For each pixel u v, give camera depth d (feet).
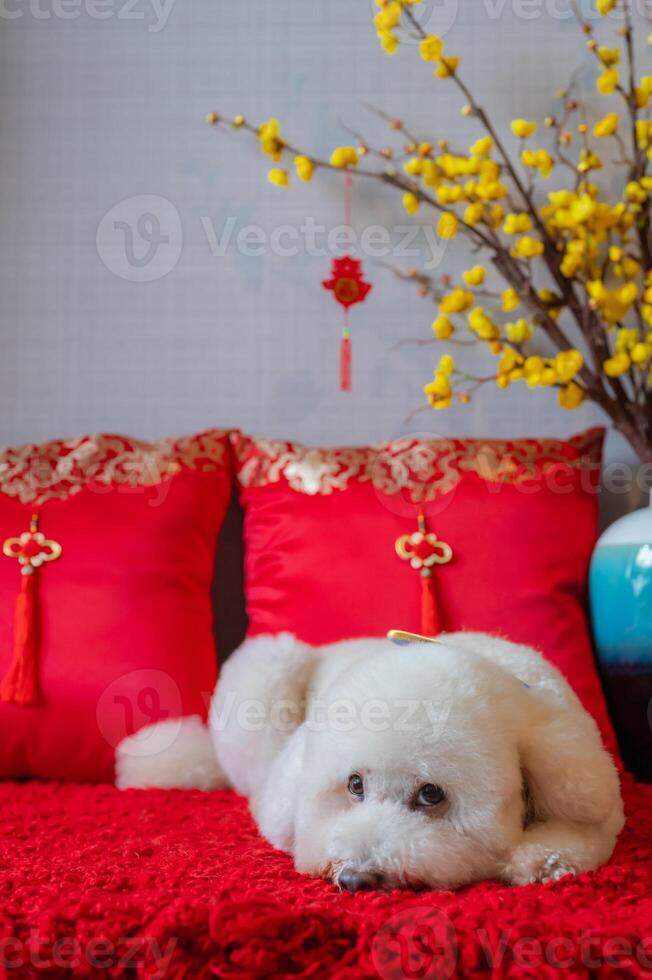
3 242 7.37
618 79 6.78
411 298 7.22
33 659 5.80
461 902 3.26
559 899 3.34
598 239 6.59
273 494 6.39
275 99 7.31
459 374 7.15
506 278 6.68
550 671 4.60
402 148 7.25
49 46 7.41
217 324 7.30
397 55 7.27
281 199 7.29
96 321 7.34
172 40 7.38
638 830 4.45
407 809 3.57
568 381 6.44
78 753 5.78
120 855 4.05
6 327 7.36
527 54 7.20
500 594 5.96
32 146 7.40
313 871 3.68
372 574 6.00
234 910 3.11
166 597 6.06
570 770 3.75
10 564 5.98
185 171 7.34
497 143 6.63
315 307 7.27
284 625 6.01
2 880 3.61
